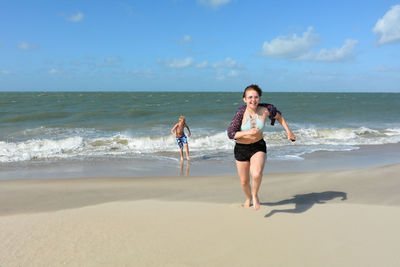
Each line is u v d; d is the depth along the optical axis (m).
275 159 8.74
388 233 3.08
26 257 2.60
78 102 37.47
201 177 6.36
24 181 6.00
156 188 5.41
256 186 3.50
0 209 4.22
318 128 15.52
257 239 2.97
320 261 2.54
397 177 5.77
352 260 2.54
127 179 6.21
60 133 13.40
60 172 7.27
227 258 2.60
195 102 41.75
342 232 3.12
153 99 52.19
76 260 2.55
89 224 3.37
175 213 3.76
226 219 3.53
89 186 5.60
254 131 3.24
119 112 22.47
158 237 3.02
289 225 3.33
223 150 10.43
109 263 2.51
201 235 3.07
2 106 28.28
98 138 11.81
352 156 9.26
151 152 10.02
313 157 9.07
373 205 4.07
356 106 31.53
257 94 3.33
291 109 27.14
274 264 2.50
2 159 8.71
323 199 4.43
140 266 2.46
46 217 3.65
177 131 8.67
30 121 17.33
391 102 42.00
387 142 11.98
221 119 19.59
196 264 2.50
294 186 5.29
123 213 3.78
